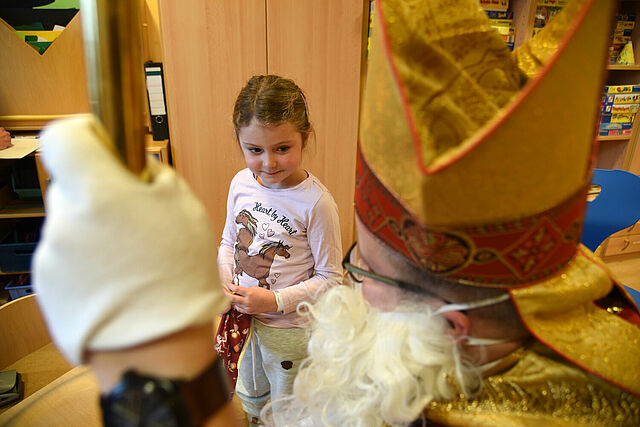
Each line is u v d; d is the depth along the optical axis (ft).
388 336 1.74
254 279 3.73
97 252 0.86
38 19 6.25
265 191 3.75
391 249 1.53
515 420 1.57
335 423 1.93
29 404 2.73
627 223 4.82
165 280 0.90
